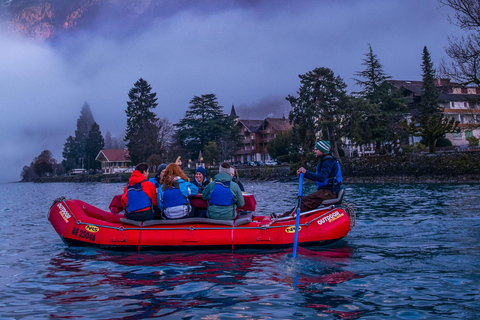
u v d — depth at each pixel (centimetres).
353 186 3312
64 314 440
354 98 4959
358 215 1237
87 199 2844
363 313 425
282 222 757
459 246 734
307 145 5138
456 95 6184
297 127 5184
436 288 500
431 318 407
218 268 621
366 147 5975
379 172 3853
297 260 660
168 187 777
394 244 771
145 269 628
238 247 743
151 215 787
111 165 12044
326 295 485
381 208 1427
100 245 777
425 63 5662
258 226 752
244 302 465
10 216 1642
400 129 4981
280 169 5841
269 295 489
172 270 617
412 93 6169
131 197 777
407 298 468
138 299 485
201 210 819
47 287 547
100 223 794
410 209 1358
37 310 455
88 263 680
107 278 584
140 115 9431
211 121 8881
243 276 575
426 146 4672
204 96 9175
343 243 792
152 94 9525
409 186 2962
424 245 752
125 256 723
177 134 9056
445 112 5841
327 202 787
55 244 897
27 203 2692
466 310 426
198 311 439
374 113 4878
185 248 745
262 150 9644
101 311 446
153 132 9075
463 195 1884
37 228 1212
